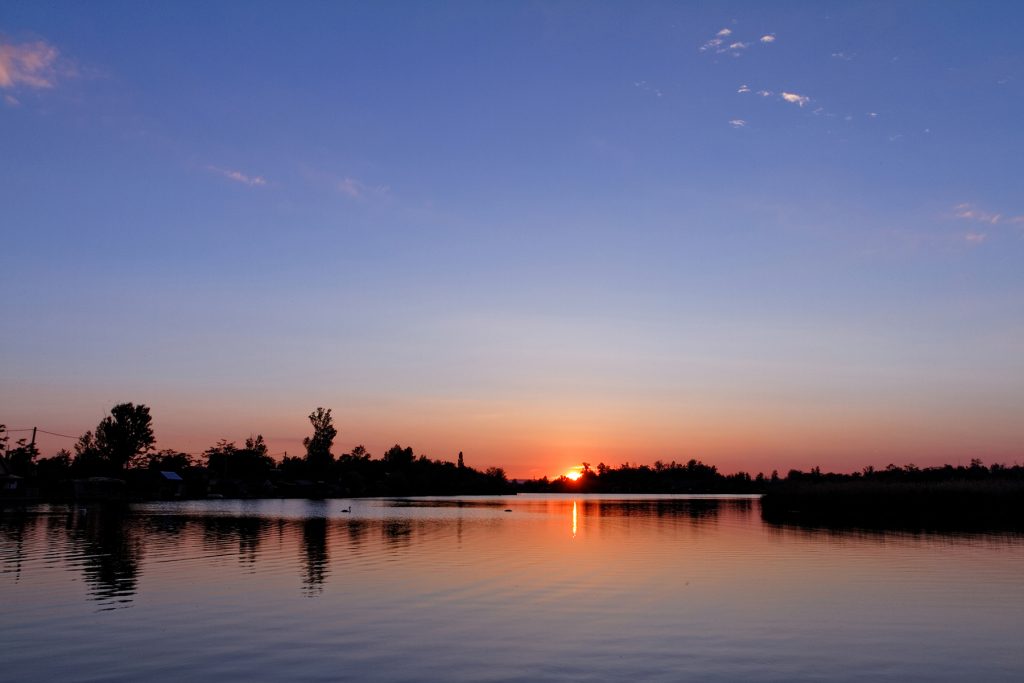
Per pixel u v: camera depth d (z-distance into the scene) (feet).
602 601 78.74
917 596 81.61
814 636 62.95
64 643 59.67
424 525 204.64
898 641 61.26
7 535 154.40
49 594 81.66
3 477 344.90
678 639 61.77
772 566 107.14
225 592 83.35
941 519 202.28
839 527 183.01
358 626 66.08
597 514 281.33
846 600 79.41
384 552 126.41
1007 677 51.37
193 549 128.36
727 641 61.11
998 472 383.24
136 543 138.10
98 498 365.40
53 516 223.51
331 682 49.60
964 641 61.26
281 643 59.88
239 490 524.93
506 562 112.68
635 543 146.30
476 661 54.75
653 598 80.79
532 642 60.54
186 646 58.75
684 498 606.14
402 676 50.96
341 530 180.24
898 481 244.63
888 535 156.87
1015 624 67.67
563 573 99.91
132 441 536.42
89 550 125.39
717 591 85.30
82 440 541.75
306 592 83.71
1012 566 104.94
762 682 49.85
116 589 85.15
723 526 197.26
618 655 56.54
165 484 461.78
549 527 197.98
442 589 86.22
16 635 62.28
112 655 56.13
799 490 264.52
